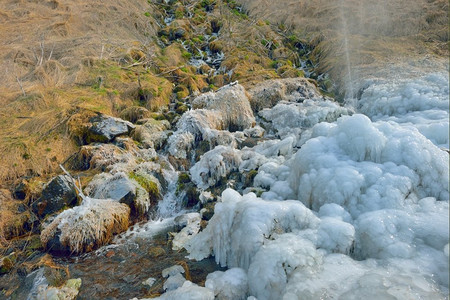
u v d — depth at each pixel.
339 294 4.54
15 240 6.74
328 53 14.16
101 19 15.18
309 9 17.44
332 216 5.84
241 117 10.45
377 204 5.86
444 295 4.42
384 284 4.52
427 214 5.63
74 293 5.53
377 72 11.88
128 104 10.84
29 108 9.75
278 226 5.60
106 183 7.55
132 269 6.02
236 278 5.25
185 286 5.20
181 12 17.91
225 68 13.77
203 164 8.29
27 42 12.75
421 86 10.27
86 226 6.51
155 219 7.54
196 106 10.57
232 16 17.53
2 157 8.09
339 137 6.96
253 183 7.85
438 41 13.40
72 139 8.99
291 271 4.95
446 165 6.23
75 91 10.72
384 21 14.88
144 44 14.31
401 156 6.39
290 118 10.27
